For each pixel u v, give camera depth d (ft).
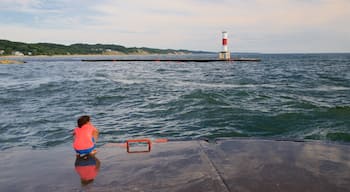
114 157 15.96
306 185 11.65
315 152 16.14
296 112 39.11
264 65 211.00
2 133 30.94
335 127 31.96
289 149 16.76
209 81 91.04
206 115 38.81
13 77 109.29
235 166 13.99
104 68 184.03
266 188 11.40
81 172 13.82
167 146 17.95
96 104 49.21
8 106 47.24
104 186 12.06
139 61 301.02
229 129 31.91
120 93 62.08
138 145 18.39
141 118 38.17
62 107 46.42
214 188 11.46
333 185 11.66
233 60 271.69
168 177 12.77
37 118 38.09
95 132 16.97
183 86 76.33
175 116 39.01
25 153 17.26
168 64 237.86
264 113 39.01
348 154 15.76
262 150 16.63
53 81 90.79
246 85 78.33
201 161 14.84
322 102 47.96
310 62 261.85
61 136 29.76
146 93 61.77
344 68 165.17
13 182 12.89
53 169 14.38
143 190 11.48
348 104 45.62
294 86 74.28
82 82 86.94
